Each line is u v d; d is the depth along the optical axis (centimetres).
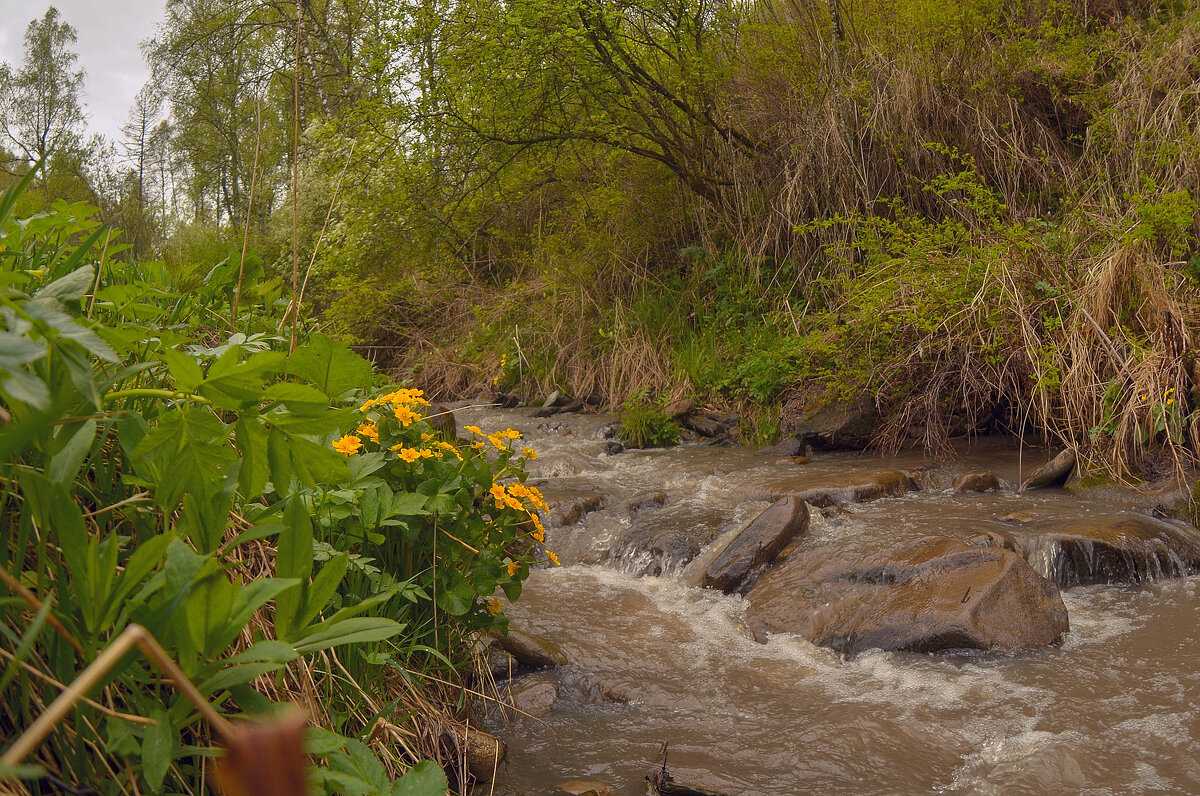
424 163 956
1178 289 579
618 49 902
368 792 143
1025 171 775
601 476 670
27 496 118
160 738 120
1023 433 664
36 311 100
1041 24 817
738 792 254
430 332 1259
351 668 224
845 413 700
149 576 140
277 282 277
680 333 933
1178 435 505
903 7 873
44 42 3372
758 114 952
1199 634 350
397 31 850
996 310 612
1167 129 683
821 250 866
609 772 266
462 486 272
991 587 366
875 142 833
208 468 137
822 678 334
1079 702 300
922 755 274
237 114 2375
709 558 458
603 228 1073
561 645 362
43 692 132
